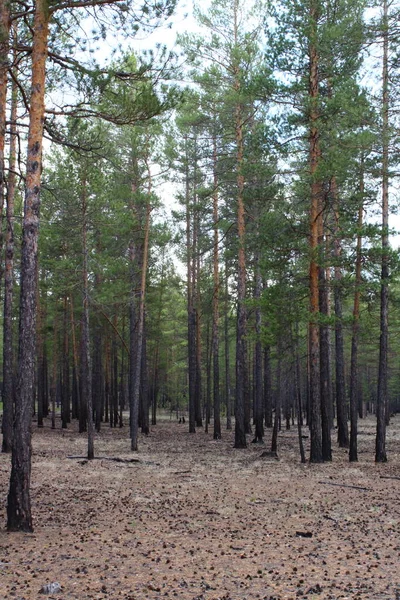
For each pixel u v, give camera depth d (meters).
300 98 18.36
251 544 8.67
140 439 27.95
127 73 10.12
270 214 19.47
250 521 10.45
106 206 19.94
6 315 19.83
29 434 9.23
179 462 19.02
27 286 9.09
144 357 32.69
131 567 7.26
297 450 23.52
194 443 26.22
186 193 31.89
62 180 18.16
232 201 25.62
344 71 17.91
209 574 7.00
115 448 23.31
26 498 9.12
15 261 28.77
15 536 8.70
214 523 10.21
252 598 6.06
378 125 16.50
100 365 33.84
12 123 10.43
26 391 9.06
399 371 53.44
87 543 8.50
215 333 29.50
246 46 22.52
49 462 18.08
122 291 23.89
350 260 18.64
